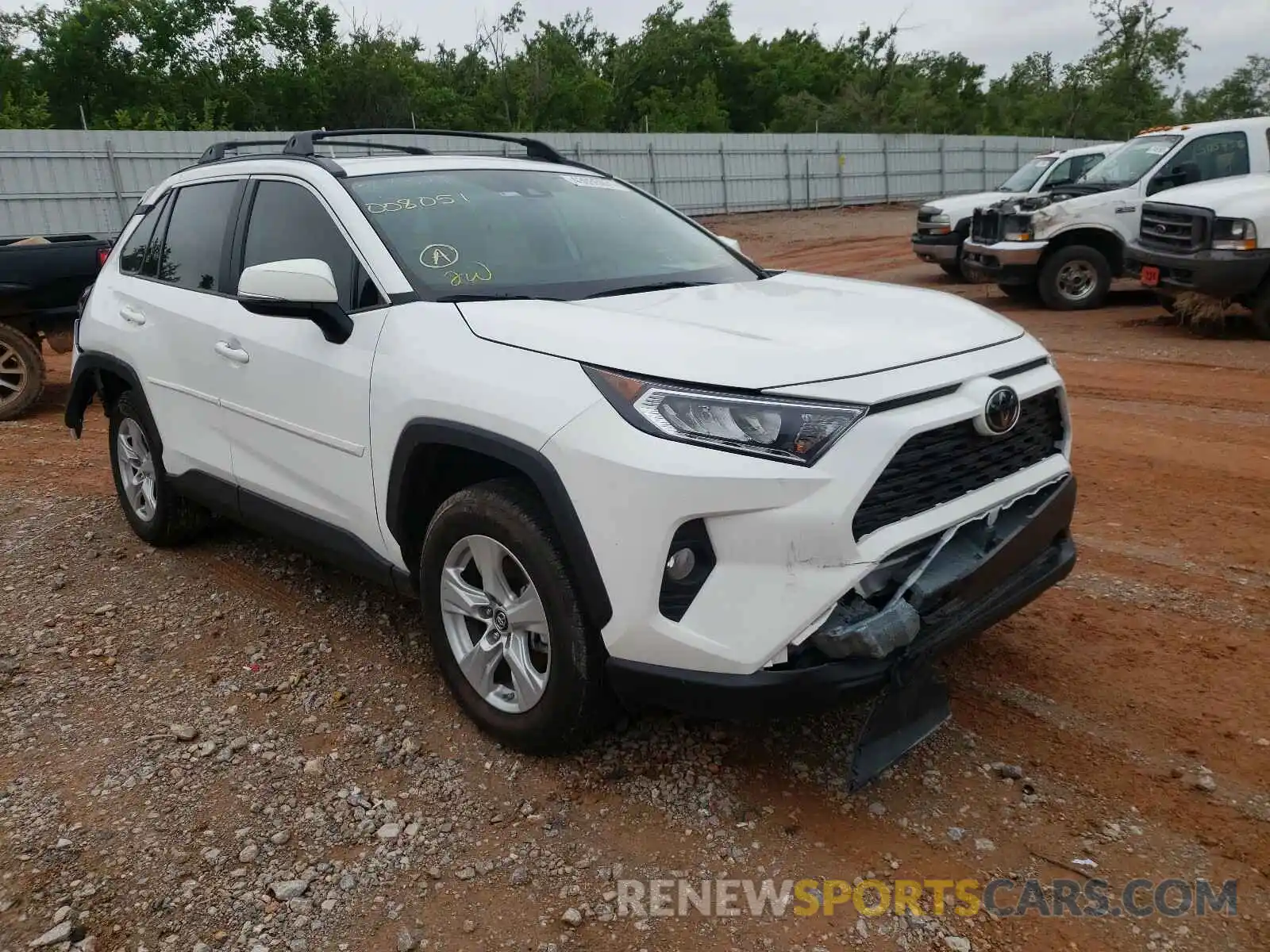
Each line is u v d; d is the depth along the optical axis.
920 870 2.61
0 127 31.77
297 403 3.60
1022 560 2.99
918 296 3.53
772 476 2.45
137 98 37.06
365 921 2.47
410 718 3.37
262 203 4.02
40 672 3.75
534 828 2.80
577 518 2.65
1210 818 2.78
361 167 3.82
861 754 2.73
